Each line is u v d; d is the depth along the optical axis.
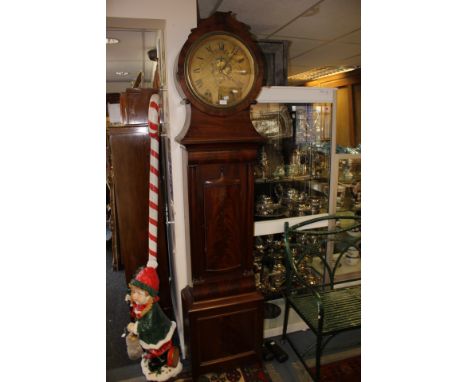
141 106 2.36
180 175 1.81
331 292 1.99
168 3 1.60
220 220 1.61
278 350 1.94
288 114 2.16
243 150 1.57
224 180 1.58
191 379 1.79
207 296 1.66
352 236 2.44
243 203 1.64
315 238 2.24
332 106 2.08
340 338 2.13
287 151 2.22
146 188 2.24
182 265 1.92
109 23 1.65
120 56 3.12
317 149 2.28
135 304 1.63
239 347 1.73
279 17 2.03
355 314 1.73
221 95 1.50
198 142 1.46
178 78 1.42
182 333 2.00
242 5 1.83
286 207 2.25
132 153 2.20
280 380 1.76
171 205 2.09
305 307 1.82
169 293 2.38
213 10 1.90
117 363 1.96
